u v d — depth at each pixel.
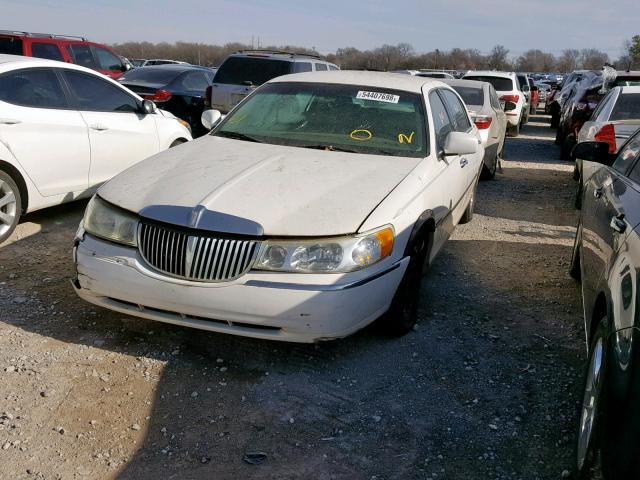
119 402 3.37
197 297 3.54
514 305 4.95
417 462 3.00
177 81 12.25
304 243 3.51
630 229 2.86
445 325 4.49
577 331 4.52
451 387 3.67
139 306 3.77
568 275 5.74
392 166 4.41
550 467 3.00
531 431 3.28
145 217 3.67
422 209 4.20
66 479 2.78
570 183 10.33
